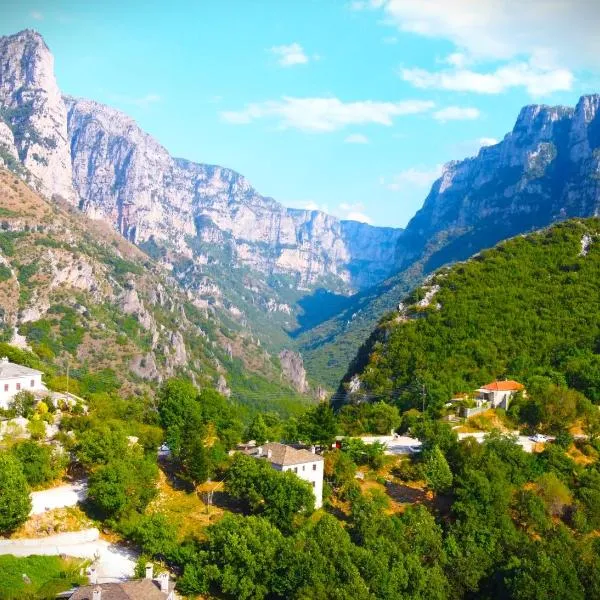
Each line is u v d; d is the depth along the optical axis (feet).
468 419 554.05
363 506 399.24
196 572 337.52
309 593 329.31
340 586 335.88
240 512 403.75
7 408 481.87
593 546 407.44
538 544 387.75
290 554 345.51
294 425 530.27
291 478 395.14
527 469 463.83
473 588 373.61
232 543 343.05
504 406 575.79
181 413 510.99
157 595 298.35
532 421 552.41
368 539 374.43
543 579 360.48
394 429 564.71
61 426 459.32
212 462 431.02
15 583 306.76
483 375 635.25
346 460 449.48
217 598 337.11
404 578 353.92
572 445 522.47
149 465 401.08
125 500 374.43
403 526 393.09
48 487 395.14
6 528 348.18
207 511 401.70
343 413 611.47
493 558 388.98
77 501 384.88
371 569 348.79
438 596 356.59
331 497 434.71
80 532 362.94
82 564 336.49
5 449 401.29
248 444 512.22
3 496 342.03
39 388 531.91
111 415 519.60
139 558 342.44
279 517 384.06
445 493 443.73
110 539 367.66
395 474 474.49
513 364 650.84
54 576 321.93
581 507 439.22
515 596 357.61
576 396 550.77
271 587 341.21
